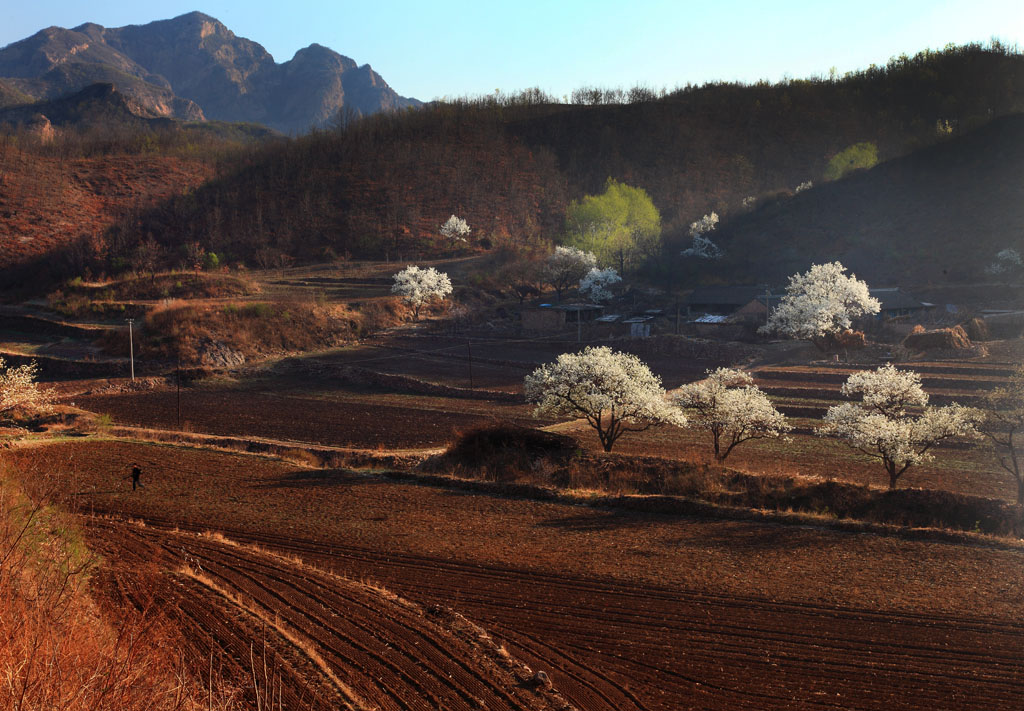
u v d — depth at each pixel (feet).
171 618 58.90
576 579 86.58
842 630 72.84
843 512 117.80
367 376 304.09
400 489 131.75
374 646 62.23
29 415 204.23
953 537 102.58
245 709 45.91
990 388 226.38
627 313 419.33
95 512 105.40
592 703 57.41
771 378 266.16
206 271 502.79
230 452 162.20
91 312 395.14
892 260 487.20
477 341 376.48
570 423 207.92
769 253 538.47
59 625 36.04
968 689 61.05
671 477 133.80
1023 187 530.27
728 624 74.08
